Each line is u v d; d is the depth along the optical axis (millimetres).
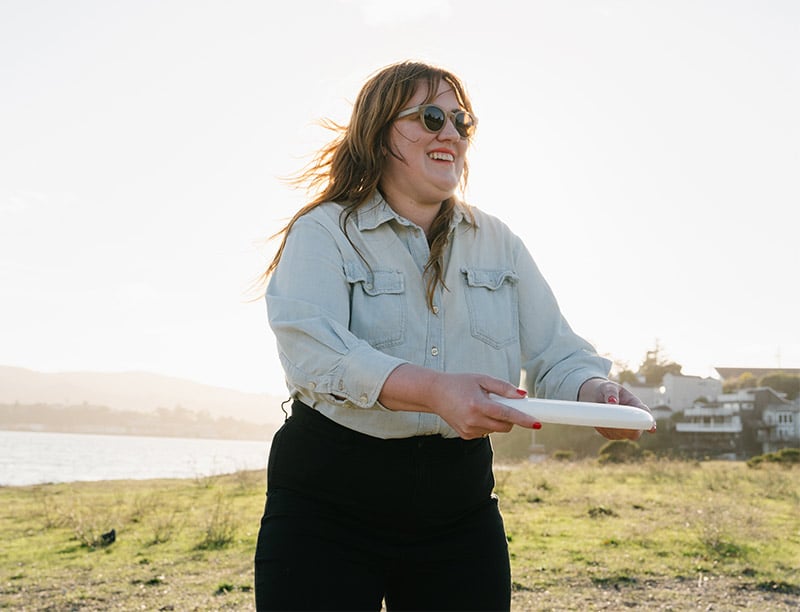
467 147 1797
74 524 8672
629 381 47219
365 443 1617
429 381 1387
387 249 1712
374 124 1729
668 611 5148
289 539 1601
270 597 1574
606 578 6031
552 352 1881
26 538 8023
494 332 1801
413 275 1724
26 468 36688
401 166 1739
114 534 7734
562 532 7977
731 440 40781
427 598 1695
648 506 10047
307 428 1651
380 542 1646
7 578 6059
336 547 1603
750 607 5270
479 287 1807
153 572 6293
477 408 1328
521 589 5684
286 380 1704
